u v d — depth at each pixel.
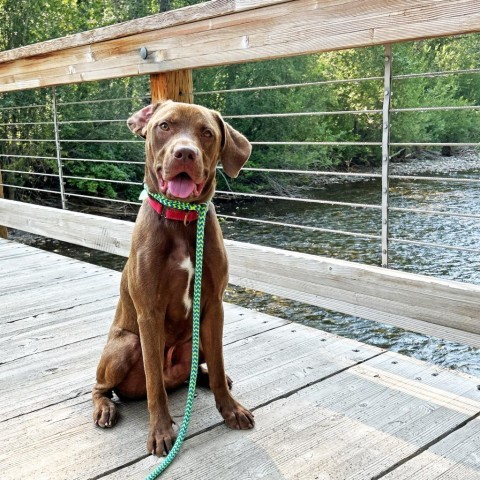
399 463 1.00
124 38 2.01
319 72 8.77
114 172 6.90
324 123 8.62
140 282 1.06
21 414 1.20
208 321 1.13
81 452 1.05
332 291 1.60
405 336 2.64
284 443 1.07
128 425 1.14
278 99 7.88
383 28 1.31
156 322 1.07
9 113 6.10
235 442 1.07
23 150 6.29
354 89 9.79
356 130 9.95
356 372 1.36
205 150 1.05
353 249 4.31
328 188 7.65
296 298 1.71
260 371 1.37
